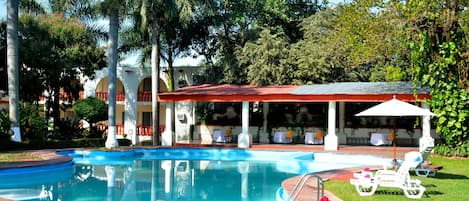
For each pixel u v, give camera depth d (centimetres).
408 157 1112
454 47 1814
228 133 2828
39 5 2988
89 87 3581
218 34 3428
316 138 2631
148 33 3062
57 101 2986
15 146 2267
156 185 1412
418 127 2606
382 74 3073
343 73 3138
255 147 2516
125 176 1609
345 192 1124
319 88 2575
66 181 1482
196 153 2405
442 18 1817
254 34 3312
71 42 2961
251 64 3139
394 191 1149
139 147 2450
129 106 3472
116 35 2453
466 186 1228
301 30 3466
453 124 1862
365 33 1986
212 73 3334
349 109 2877
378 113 1434
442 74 1847
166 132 2769
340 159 2130
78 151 2225
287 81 3072
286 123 2814
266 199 1197
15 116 2316
